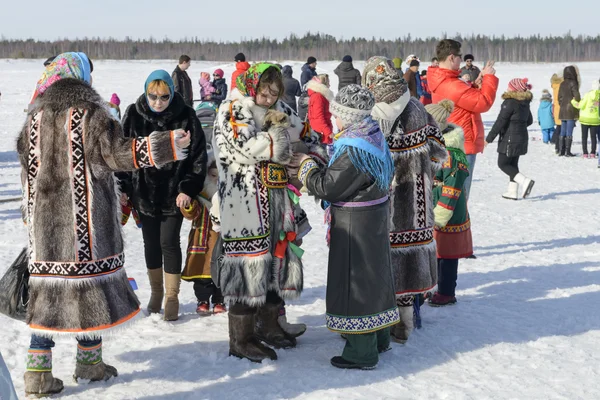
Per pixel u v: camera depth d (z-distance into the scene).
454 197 5.04
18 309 3.68
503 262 6.93
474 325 4.97
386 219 4.11
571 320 5.03
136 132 4.90
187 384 3.89
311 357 4.34
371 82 4.39
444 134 5.09
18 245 7.40
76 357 3.89
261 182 4.15
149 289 5.87
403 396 3.73
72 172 3.49
